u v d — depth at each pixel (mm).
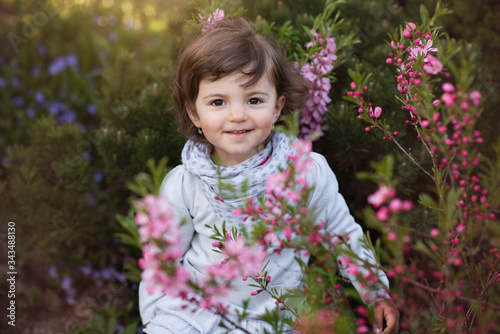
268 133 1329
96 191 2303
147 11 3586
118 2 3637
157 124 1870
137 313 2162
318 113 1686
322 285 1062
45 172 2172
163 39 3023
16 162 2160
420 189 1804
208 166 1360
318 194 1423
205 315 1385
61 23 3443
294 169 912
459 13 2068
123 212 2162
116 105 2090
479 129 1884
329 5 1570
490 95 1931
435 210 1071
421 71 1066
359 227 1451
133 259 2182
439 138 958
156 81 1977
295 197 919
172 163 1886
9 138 2941
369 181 1823
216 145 1336
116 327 2061
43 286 2391
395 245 873
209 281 884
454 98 859
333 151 1788
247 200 990
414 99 1098
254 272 1169
